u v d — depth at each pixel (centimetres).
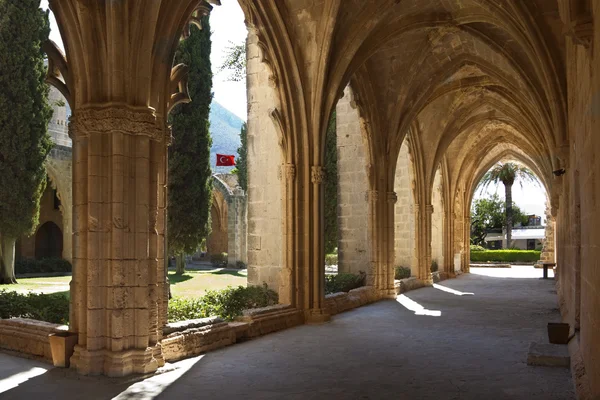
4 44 2269
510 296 1911
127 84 793
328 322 1284
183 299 1187
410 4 1392
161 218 848
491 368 813
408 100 1797
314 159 1320
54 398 643
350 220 1900
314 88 1301
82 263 795
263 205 1486
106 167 785
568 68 1035
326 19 1239
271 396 661
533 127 2092
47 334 848
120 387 693
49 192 3531
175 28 856
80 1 763
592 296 561
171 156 2348
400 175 2392
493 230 6050
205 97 2439
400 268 2317
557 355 827
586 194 641
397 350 948
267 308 1177
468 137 2867
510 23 1280
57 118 3369
